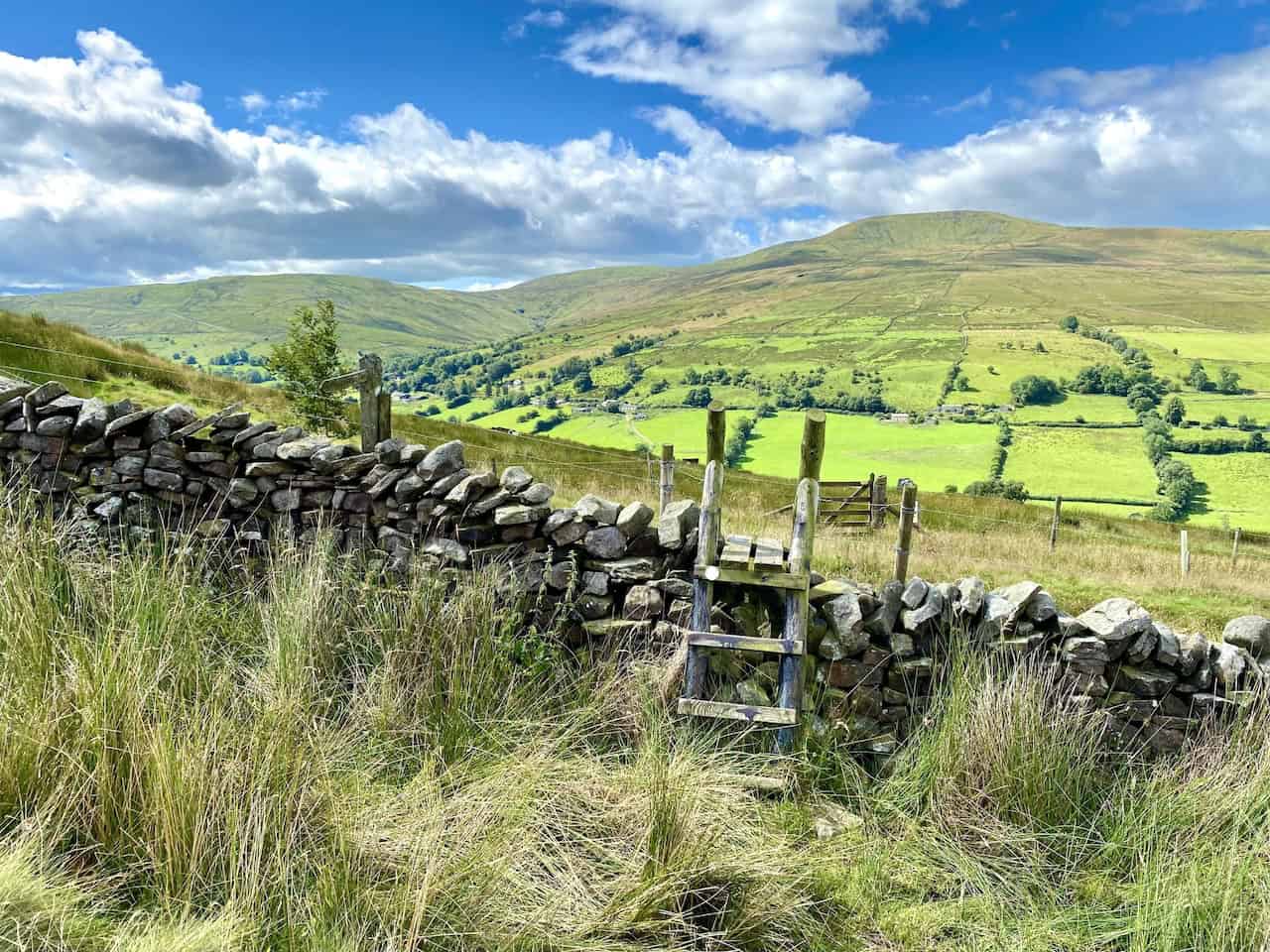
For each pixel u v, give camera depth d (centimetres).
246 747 313
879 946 315
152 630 367
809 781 407
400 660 417
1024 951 313
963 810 386
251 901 264
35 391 549
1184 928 311
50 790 288
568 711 427
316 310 2102
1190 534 2605
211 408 1761
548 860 319
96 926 253
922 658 457
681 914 299
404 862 300
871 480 1930
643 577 483
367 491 523
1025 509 2623
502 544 501
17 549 380
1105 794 407
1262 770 381
